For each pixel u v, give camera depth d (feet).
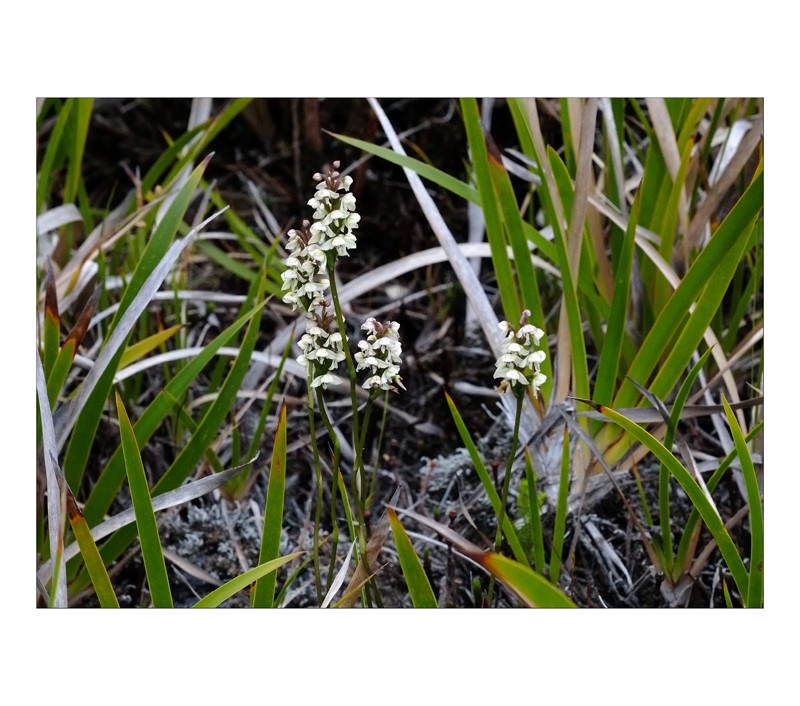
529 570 2.30
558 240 2.64
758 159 2.91
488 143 2.65
